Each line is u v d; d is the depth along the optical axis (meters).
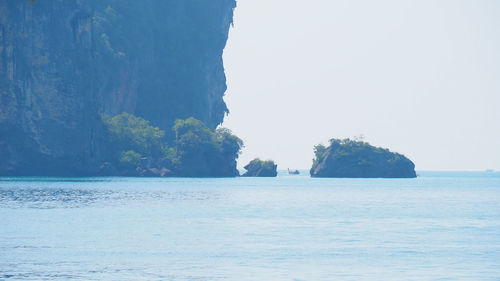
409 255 67.62
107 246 71.19
